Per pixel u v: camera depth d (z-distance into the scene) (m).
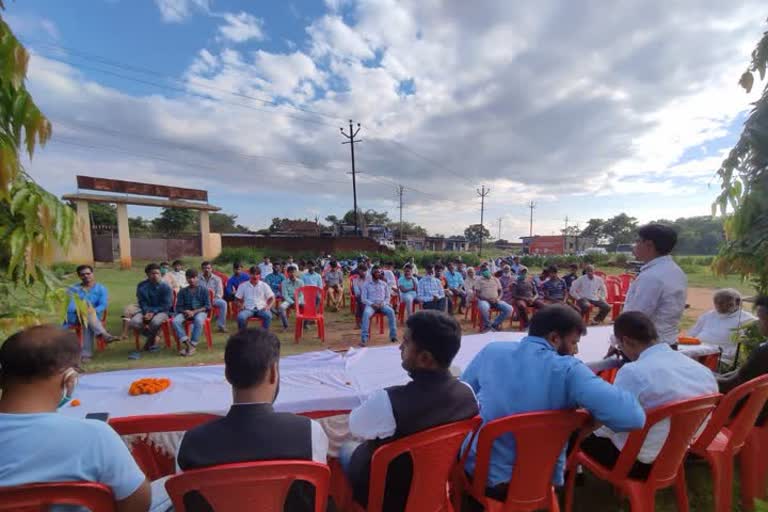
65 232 1.43
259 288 6.50
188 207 19.38
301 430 1.26
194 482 1.12
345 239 24.70
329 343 6.27
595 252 34.72
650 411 1.76
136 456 1.95
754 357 2.32
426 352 1.50
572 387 1.64
